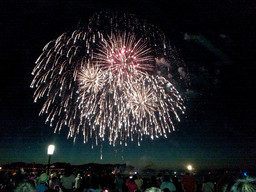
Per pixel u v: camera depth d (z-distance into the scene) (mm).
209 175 10023
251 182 2717
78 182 13914
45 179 8336
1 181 6363
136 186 11234
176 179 11531
